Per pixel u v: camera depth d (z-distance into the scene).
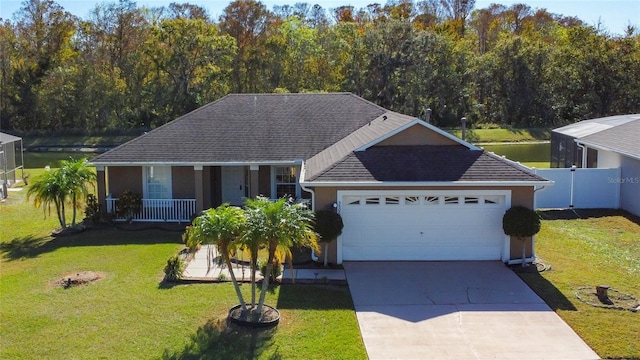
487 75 57.38
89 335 11.15
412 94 53.06
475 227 16.12
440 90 54.91
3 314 12.19
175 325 11.62
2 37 56.81
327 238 15.25
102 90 53.72
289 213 11.60
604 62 51.19
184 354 10.37
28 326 11.57
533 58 56.03
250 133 22.25
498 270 15.32
